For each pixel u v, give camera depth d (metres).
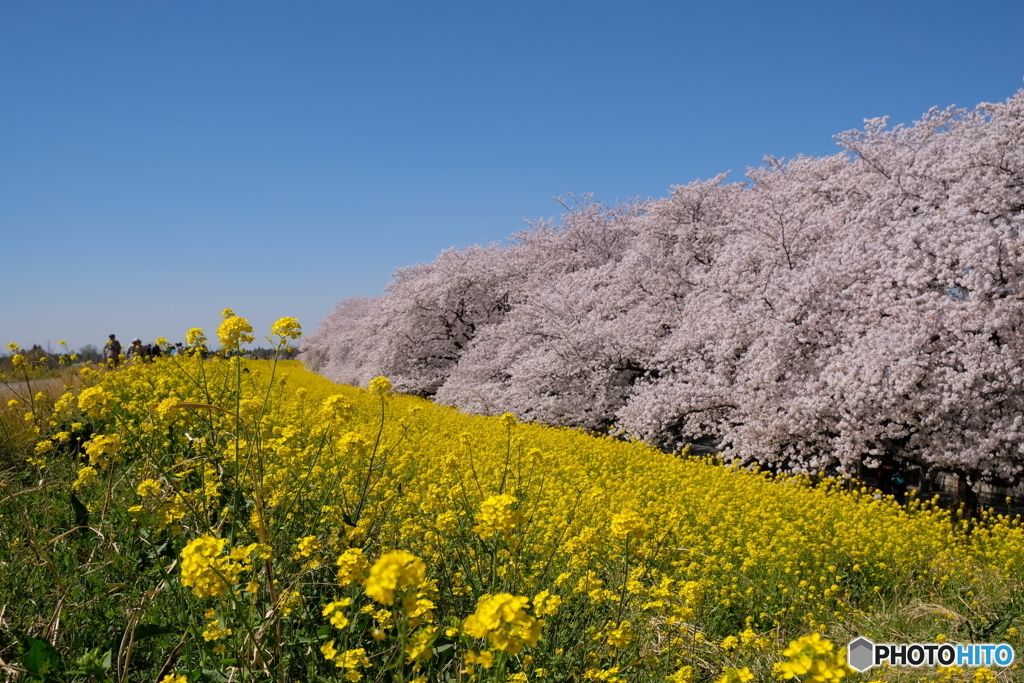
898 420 9.77
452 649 3.06
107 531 3.62
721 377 12.48
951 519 9.86
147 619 3.01
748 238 14.06
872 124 13.79
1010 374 9.24
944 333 9.76
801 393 10.77
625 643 3.07
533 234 25.31
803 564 5.75
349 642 2.91
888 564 6.13
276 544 3.32
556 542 4.37
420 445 8.13
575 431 13.37
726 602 4.76
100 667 2.42
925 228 10.55
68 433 5.33
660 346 14.59
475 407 17.11
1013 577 6.04
